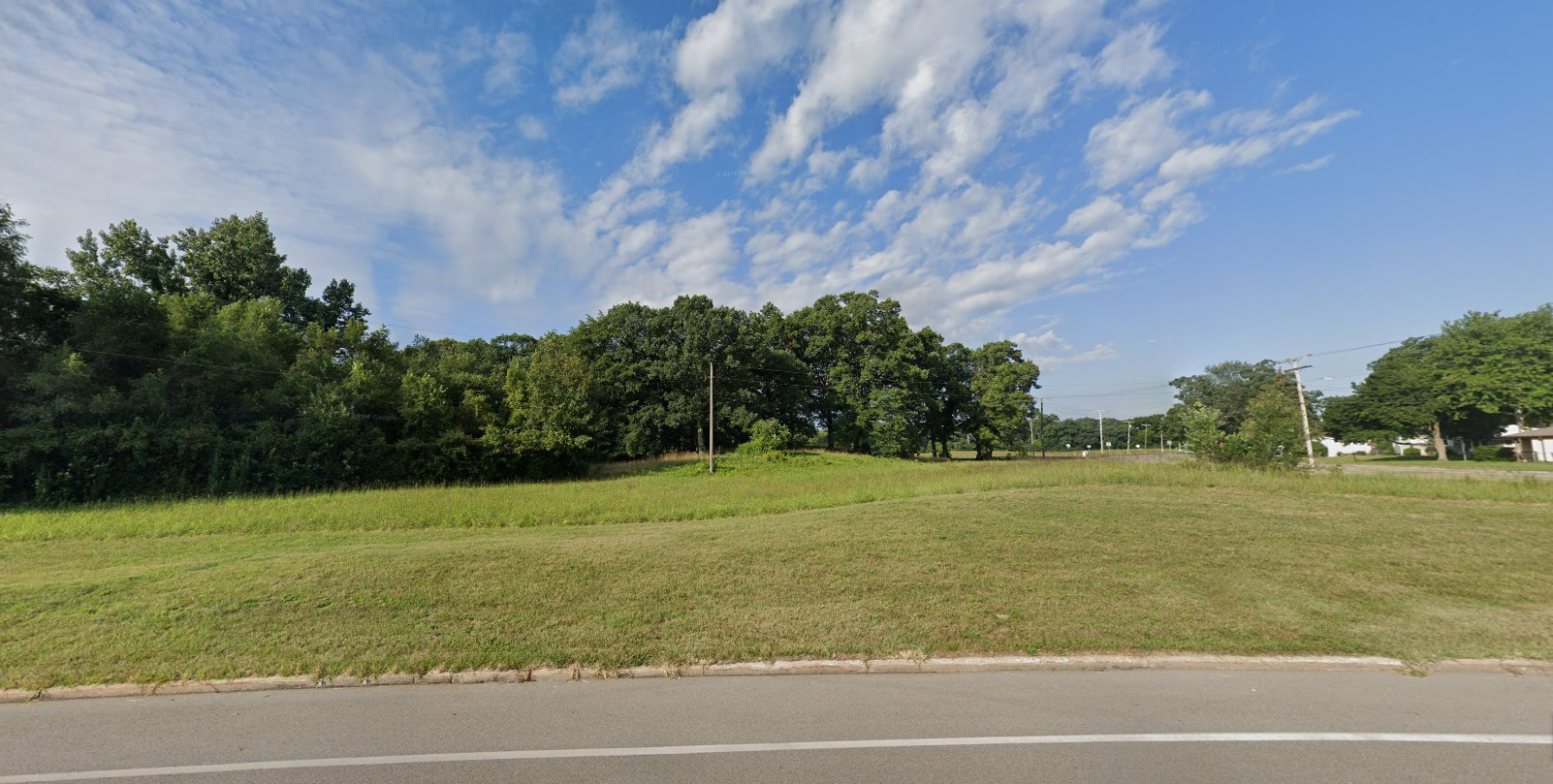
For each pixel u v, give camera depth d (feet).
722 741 14.71
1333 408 206.39
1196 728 15.14
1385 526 37.86
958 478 77.66
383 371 119.03
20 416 75.72
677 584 27.91
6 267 78.95
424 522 50.90
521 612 24.64
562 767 13.52
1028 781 12.54
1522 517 40.24
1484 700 16.78
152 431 82.12
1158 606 24.61
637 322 177.68
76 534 46.80
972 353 244.22
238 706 17.44
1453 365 172.76
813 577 28.94
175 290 125.08
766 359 196.95
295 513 55.06
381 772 13.38
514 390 134.31
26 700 18.06
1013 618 23.44
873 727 15.44
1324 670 19.26
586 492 76.28
